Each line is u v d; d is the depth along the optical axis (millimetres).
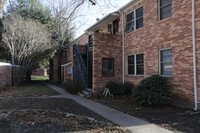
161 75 9586
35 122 5520
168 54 9305
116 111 7742
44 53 22641
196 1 7711
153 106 8516
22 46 18250
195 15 7719
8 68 17406
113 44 12883
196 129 5262
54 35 24266
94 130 5027
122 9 12906
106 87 11945
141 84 8938
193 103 7715
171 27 8969
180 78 8383
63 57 26531
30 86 19297
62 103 9531
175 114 7113
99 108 8367
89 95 12055
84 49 17297
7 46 18453
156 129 5316
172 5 8961
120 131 5086
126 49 12781
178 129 5281
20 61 19000
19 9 21625
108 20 14820
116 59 12945
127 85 11758
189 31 7969
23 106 8414
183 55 8242
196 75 7594
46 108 8055
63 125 5367
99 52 12438
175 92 8648
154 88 8367
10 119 5727
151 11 10406
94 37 12352
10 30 17484
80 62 15719
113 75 12812
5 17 18484
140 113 7348
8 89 15258
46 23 24281
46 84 22500
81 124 5547
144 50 10938
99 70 12398
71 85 14227
